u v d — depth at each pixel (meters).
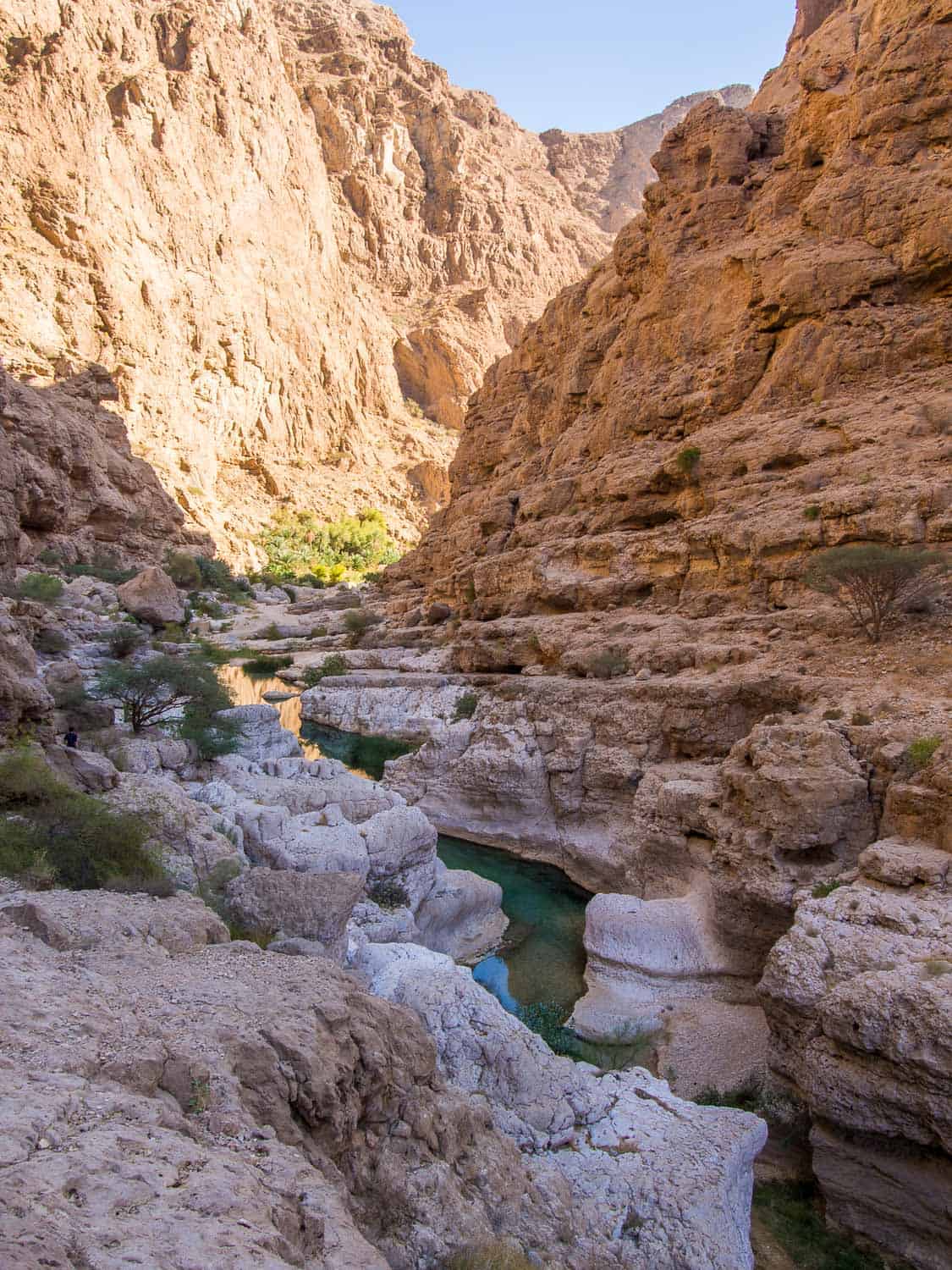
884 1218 7.96
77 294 77.50
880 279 27.66
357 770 26.64
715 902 13.41
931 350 26.27
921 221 27.00
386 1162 5.59
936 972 8.35
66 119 80.25
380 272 145.38
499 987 13.74
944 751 11.64
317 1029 5.65
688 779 16.92
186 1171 3.76
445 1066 8.30
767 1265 7.79
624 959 13.54
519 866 19.47
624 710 19.78
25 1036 4.66
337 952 10.84
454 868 19.31
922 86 28.53
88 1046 4.73
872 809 12.50
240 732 21.25
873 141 29.67
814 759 12.87
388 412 129.25
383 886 14.73
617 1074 9.25
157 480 75.25
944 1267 7.56
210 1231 3.26
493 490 53.69
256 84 111.31
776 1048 9.79
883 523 20.34
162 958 6.83
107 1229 3.09
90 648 31.59
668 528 29.27
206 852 12.42
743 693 17.67
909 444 22.84
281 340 108.94
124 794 12.91
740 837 13.20
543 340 56.56
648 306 37.41
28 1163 3.36
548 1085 8.35
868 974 8.58
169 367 88.19
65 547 58.38
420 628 44.38
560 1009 12.88
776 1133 9.36
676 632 23.91
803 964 9.46
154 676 21.72
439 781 22.70
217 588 72.50
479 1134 6.73
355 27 174.00
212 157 101.00
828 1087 8.30
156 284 87.56
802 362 28.77
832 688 15.98
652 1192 7.25
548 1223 6.38
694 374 33.72
